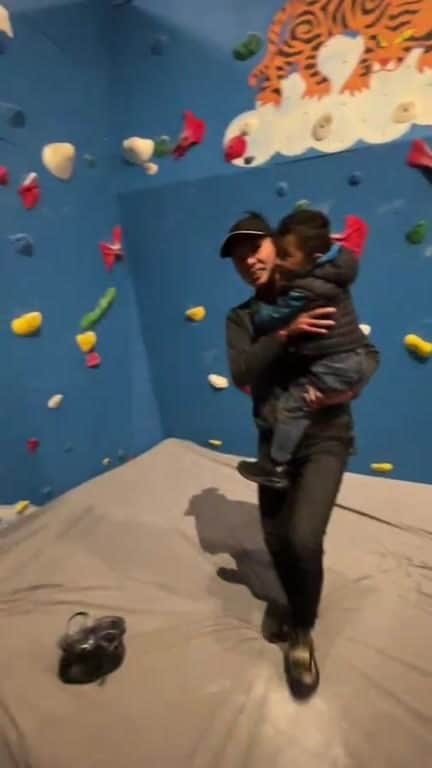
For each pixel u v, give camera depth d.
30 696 1.32
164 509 2.09
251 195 2.16
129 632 1.50
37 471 2.16
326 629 1.49
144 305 2.51
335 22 1.89
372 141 1.93
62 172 2.04
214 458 2.46
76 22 2.02
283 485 1.37
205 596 1.64
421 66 1.81
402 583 1.66
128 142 2.24
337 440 1.38
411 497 2.10
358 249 2.05
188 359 2.50
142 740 1.21
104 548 1.87
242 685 1.33
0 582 1.71
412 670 1.37
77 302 2.22
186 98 2.17
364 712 1.26
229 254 1.35
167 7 2.10
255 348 1.28
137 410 2.64
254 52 2.03
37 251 2.01
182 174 2.25
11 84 1.82
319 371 1.29
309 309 1.25
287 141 2.05
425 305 2.02
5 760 1.19
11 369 1.98
